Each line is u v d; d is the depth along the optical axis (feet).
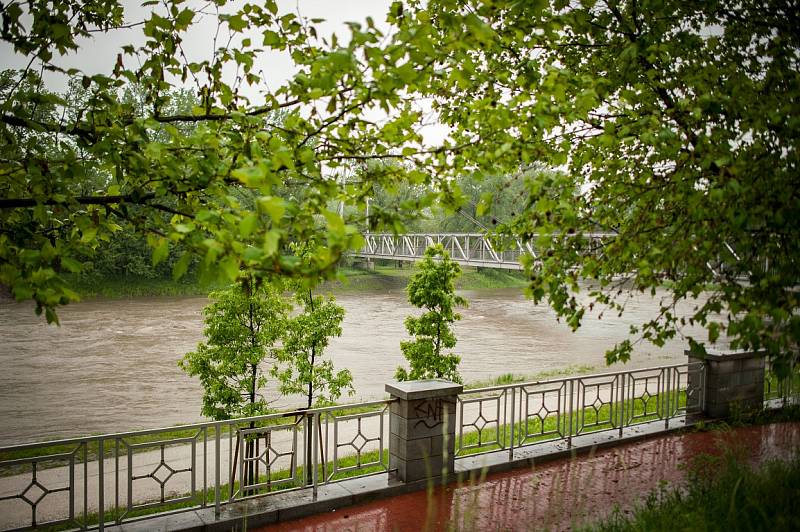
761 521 12.32
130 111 13.16
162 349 75.00
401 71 9.73
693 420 27.02
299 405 45.29
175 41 12.94
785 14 14.83
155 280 160.04
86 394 51.96
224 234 8.77
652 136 12.09
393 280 199.62
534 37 14.28
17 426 41.88
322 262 8.62
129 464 16.31
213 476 28.55
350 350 75.20
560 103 12.48
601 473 21.01
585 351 77.51
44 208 12.56
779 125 12.44
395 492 19.06
